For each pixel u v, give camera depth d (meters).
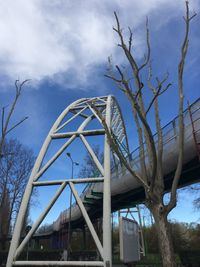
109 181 25.86
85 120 32.31
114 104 40.09
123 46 12.38
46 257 50.16
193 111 19.02
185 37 11.93
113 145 11.45
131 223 14.31
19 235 25.75
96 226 58.16
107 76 11.60
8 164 61.38
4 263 44.62
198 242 64.62
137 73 11.97
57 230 79.50
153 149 10.39
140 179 10.98
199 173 23.42
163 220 10.59
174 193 10.75
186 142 19.72
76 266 22.52
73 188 26.55
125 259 12.79
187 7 11.98
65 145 29.81
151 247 64.00
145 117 11.86
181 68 11.77
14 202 63.03
